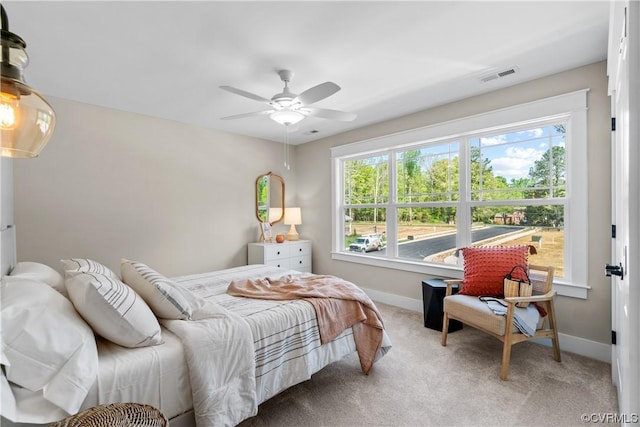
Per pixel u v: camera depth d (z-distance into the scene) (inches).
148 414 43.0
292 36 79.0
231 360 60.2
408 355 98.7
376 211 161.2
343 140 171.8
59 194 119.4
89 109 125.6
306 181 195.0
